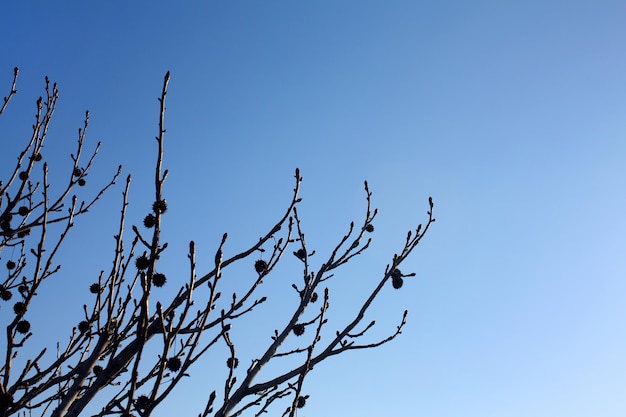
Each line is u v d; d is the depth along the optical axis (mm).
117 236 5301
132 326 5215
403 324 6117
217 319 5418
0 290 7277
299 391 4957
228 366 5348
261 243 5664
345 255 6270
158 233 4203
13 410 4977
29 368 5512
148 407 3875
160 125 4473
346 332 5773
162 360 4004
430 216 6371
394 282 6488
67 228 6078
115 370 4750
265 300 5801
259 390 5203
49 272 6449
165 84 4570
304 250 6422
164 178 4375
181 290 5379
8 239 7734
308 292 5992
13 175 7516
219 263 4340
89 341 6211
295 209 6629
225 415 4812
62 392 6121
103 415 5246
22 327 6332
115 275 5227
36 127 7867
